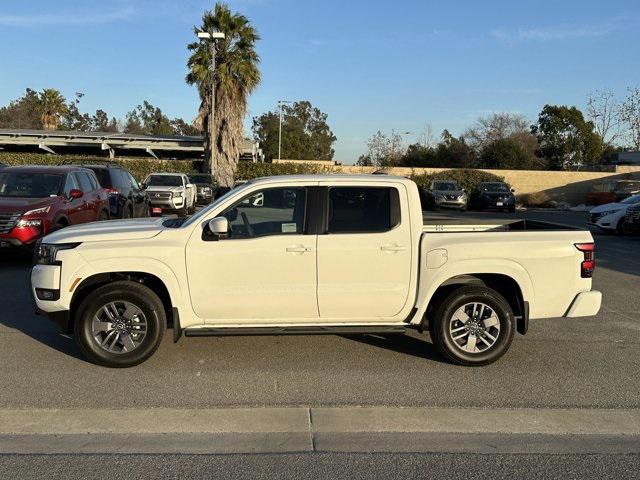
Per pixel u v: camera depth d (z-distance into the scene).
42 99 64.31
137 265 5.79
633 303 9.17
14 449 4.29
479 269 5.95
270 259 5.86
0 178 12.19
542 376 5.86
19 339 6.85
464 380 5.73
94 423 4.73
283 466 4.05
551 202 40.31
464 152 54.78
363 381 5.68
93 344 5.86
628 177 41.19
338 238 5.91
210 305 5.88
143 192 18.67
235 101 34.75
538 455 4.25
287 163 39.31
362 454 4.24
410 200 6.02
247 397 5.27
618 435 4.62
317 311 5.98
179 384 5.55
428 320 6.23
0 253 11.23
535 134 61.69
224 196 6.05
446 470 4.02
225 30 34.09
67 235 6.02
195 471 3.98
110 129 91.19
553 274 6.04
